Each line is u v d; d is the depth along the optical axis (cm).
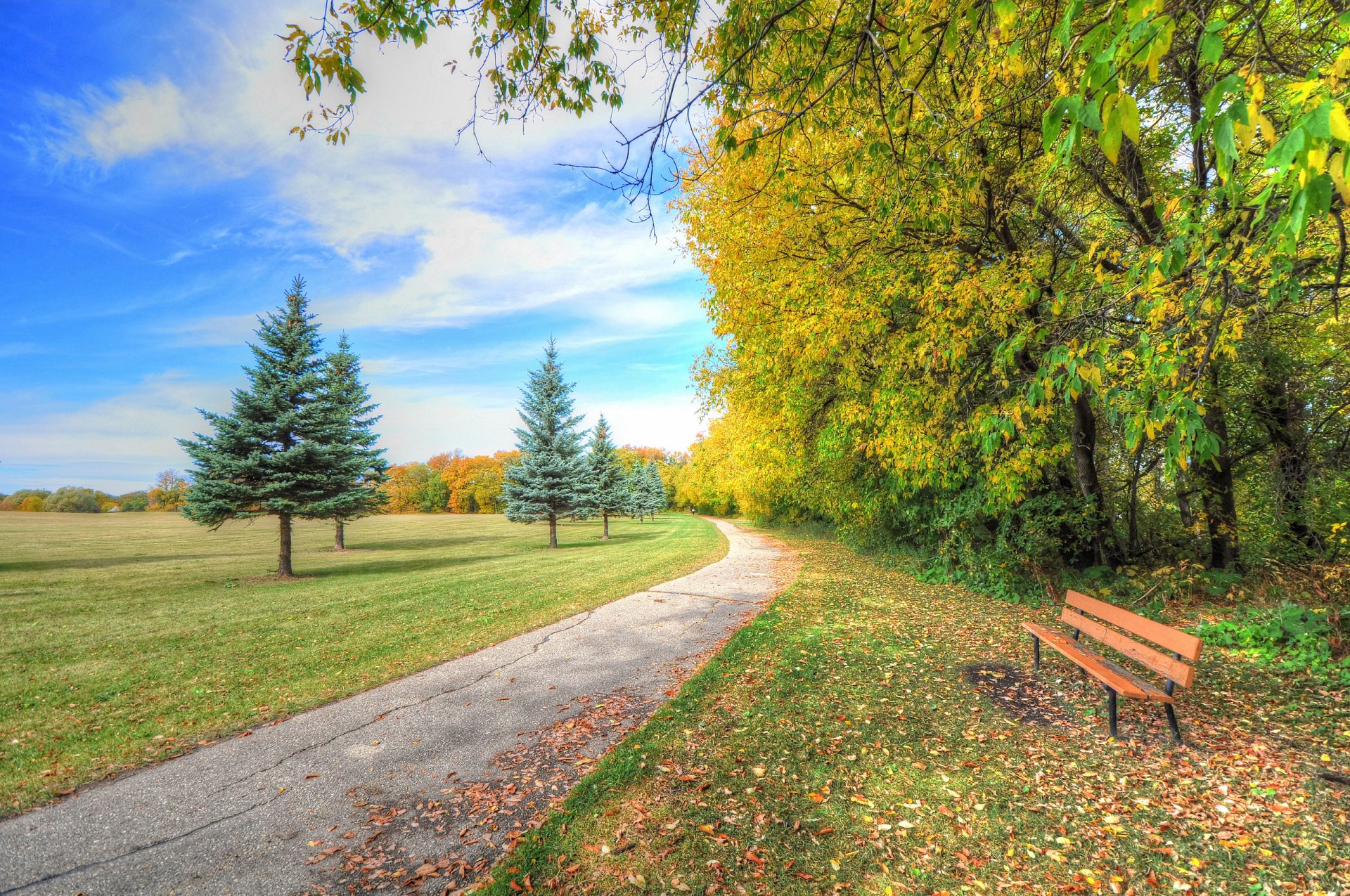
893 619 851
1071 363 408
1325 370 776
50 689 650
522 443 3288
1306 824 331
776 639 750
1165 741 443
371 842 351
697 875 314
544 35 404
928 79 583
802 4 308
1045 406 746
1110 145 182
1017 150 692
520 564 1881
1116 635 532
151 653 808
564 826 358
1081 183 726
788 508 2909
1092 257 605
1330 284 491
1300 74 409
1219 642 667
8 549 3033
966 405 921
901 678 599
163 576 1906
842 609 927
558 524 5519
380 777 430
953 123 582
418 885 312
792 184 746
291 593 1411
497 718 534
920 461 864
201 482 1861
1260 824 336
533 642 789
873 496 1302
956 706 524
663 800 383
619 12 434
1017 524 1036
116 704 597
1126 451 973
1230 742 434
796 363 1057
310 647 813
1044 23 384
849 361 957
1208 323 434
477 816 376
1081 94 185
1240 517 949
